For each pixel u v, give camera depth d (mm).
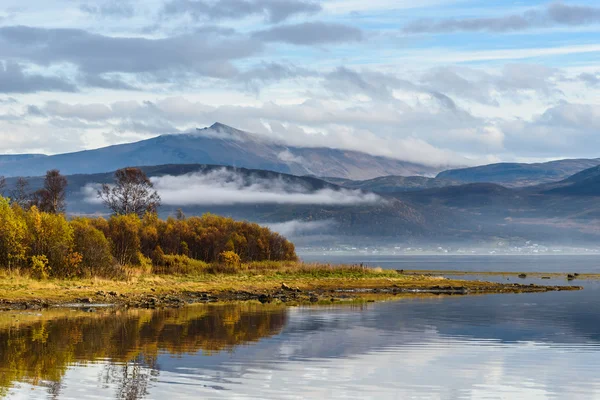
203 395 35750
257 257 143000
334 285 110125
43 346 48594
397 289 109500
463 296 99562
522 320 67750
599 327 62656
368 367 43219
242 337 54375
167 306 77750
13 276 85312
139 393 35969
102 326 58969
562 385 39125
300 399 35406
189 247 131375
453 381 39750
